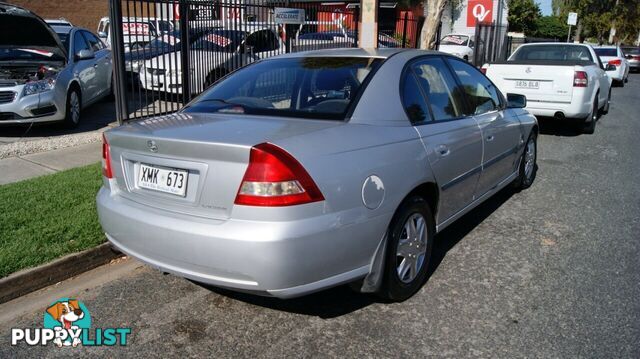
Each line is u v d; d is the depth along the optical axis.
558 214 5.38
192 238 2.78
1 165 6.45
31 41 8.99
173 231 2.85
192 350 3.06
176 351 3.05
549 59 10.68
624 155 8.18
